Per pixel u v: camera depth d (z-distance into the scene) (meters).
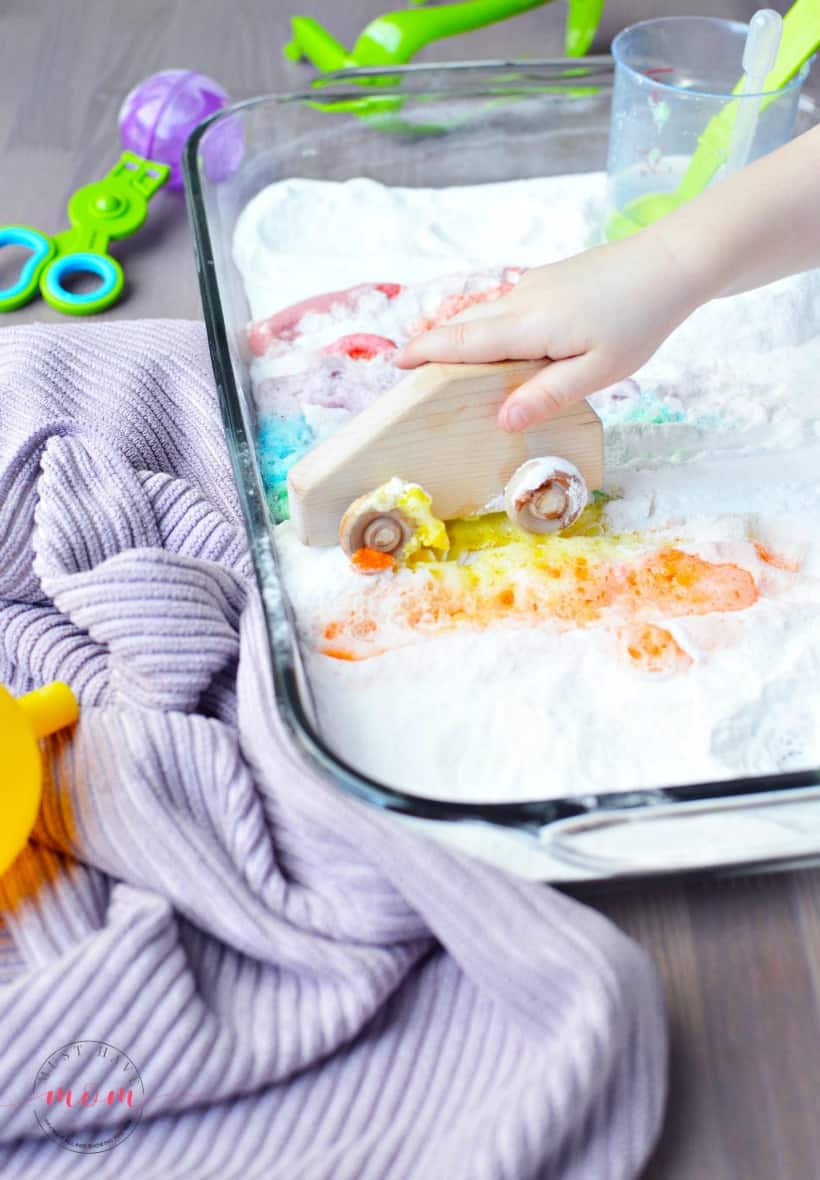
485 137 0.85
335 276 0.76
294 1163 0.40
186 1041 0.42
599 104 0.84
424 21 0.92
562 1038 0.41
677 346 0.70
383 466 0.56
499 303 0.57
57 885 0.47
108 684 0.55
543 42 1.02
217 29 1.04
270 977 0.46
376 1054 0.45
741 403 0.67
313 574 0.57
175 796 0.49
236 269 0.78
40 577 0.58
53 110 0.95
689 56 0.83
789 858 0.48
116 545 0.59
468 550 0.58
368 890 0.46
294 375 0.69
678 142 0.75
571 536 0.59
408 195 0.83
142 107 0.84
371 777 0.47
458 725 0.52
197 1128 0.43
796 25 0.71
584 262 0.57
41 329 0.70
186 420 0.67
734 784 0.44
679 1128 0.43
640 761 0.51
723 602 0.56
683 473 0.63
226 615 0.57
